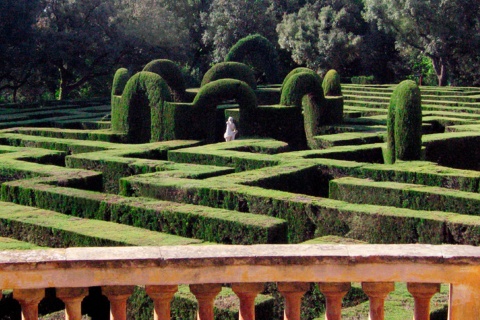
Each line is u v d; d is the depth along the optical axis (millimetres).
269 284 10688
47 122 33375
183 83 30906
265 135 27797
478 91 45812
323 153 20156
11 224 12258
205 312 5805
